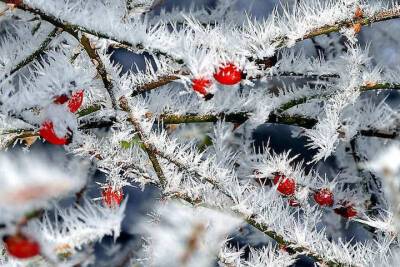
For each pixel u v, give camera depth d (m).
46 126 0.72
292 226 0.78
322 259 0.76
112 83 0.76
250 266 0.76
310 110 0.87
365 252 0.78
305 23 0.76
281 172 0.83
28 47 0.80
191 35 0.74
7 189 0.63
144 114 0.78
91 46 0.74
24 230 0.65
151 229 0.73
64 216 0.68
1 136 0.77
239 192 0.76
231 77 0.73
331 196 0.84
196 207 0.76
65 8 0.71
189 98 0.84
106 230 0.67
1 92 0.74
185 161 0.76
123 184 0.77
